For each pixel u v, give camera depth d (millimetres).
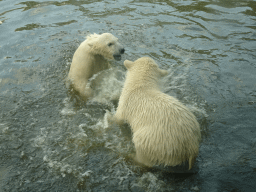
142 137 3340
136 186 3260
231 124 4176
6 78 5512
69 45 6648
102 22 7547
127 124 4117
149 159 3404
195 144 3203
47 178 3439
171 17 7641
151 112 3406
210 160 3553
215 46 6332
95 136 4125
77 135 4164
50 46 6609
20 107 4750
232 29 6930
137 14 7879
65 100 4930
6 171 3559
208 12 7801
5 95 5043
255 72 5406
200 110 4496
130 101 3777
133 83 3934
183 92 4934
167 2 8508
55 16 7918
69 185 3328
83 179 3396
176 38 6723
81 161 3678
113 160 3672
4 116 4539
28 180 3420
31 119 4496
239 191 3088
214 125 4168
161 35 6859
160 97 3553
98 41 4984
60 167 3594
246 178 3250
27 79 5496
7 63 5980
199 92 4934
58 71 5746
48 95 5051
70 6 8469
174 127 3154
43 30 7262
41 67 5863
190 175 3350
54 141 4059
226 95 4836
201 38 6656
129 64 4273
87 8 8320
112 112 4633
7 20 7719
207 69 5574
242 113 4387
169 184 3256
